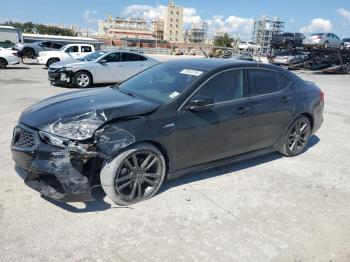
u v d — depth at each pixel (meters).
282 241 3.48
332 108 11.15
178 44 84.06
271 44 32.72
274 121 5.31
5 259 2.99
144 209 3.92
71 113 3.82
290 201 4.34
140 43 80.50
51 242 3.25
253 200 4.30
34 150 3.65
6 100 9.72
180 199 4.20
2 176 4.51
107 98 4.40
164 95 4.41
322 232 3.69
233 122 4.70
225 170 5.18
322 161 5.86
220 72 4.70
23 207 3.80
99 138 3.64
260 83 5.18
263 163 5.57
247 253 3.26
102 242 3.30
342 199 4.48
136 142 3.88
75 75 13.44
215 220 3.79
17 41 40.34
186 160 4.37
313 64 29.05
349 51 30.00
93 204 3.95
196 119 4.31
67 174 3.50
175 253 3.20
